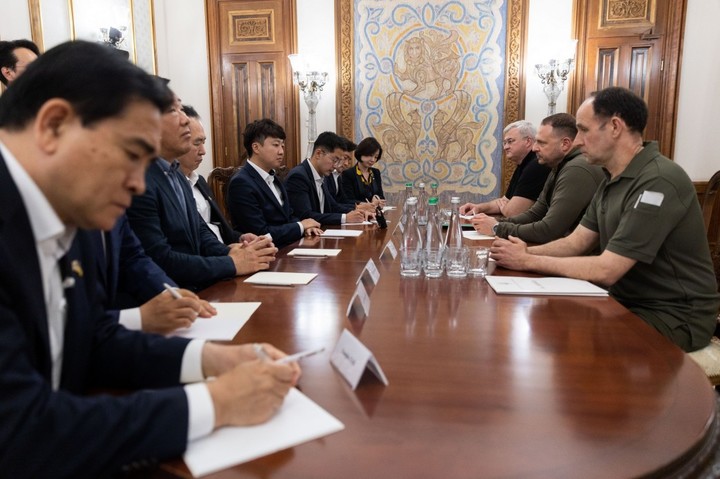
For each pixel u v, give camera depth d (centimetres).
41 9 391
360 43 547
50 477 61
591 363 100
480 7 528
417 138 554
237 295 152
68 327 82
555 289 154
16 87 70
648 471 65
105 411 65
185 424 69
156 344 90
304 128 564
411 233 192
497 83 534
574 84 521
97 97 67
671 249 176
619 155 188
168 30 564
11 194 68
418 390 88
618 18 509
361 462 67
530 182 358
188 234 212
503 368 97
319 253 223
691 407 82
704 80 503
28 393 62
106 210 72
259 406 75
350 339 96
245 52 561
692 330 173
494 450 69
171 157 212
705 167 512
